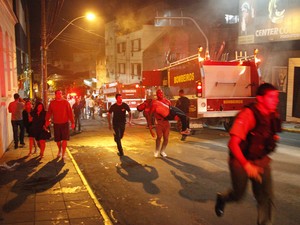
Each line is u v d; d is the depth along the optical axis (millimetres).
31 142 10453
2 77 12141
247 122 4043
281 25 18188
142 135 15617
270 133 4152
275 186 6875
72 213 5445
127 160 9953
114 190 7070
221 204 4559
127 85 26328
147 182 7551
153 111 9914
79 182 7293
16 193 6523
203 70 13664
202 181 7488
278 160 9250
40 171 8297
